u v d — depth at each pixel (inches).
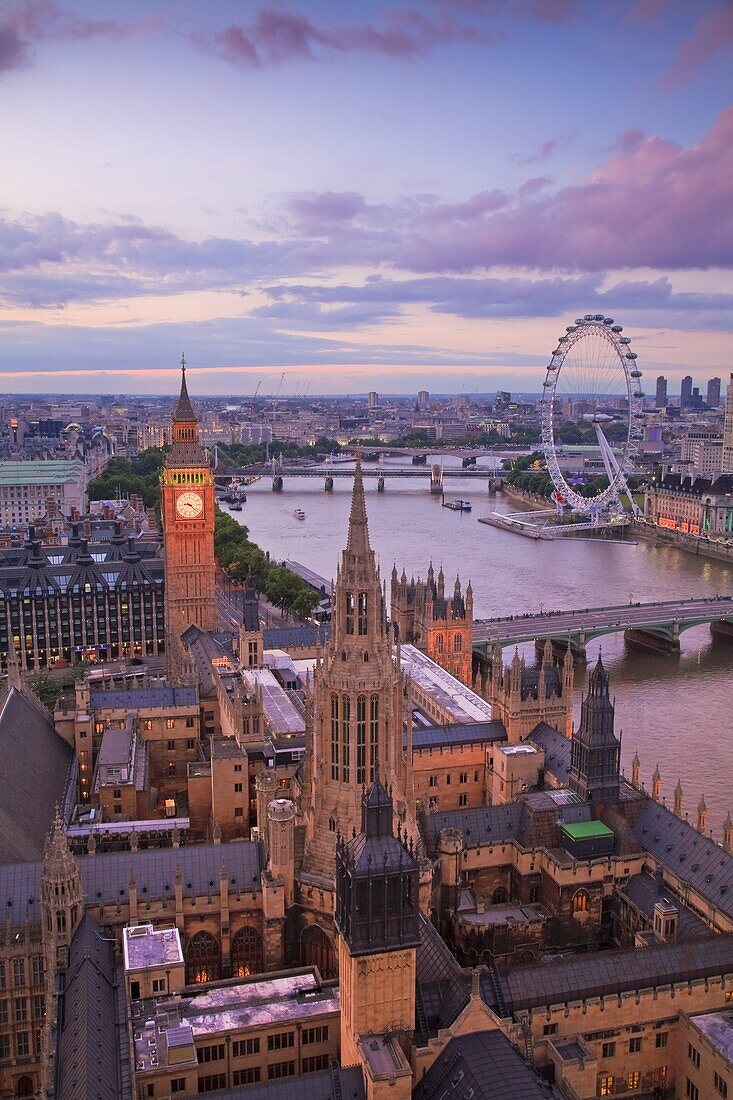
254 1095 3385.8
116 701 7716.5
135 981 3976.4
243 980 4153.5
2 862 4931.1
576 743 5743.1
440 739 6786.4
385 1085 3280.0
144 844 6186.0
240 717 6648.6
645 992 4037.9
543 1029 3919.8
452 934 5118.1
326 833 4680.1
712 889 4901.6
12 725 6525.6
